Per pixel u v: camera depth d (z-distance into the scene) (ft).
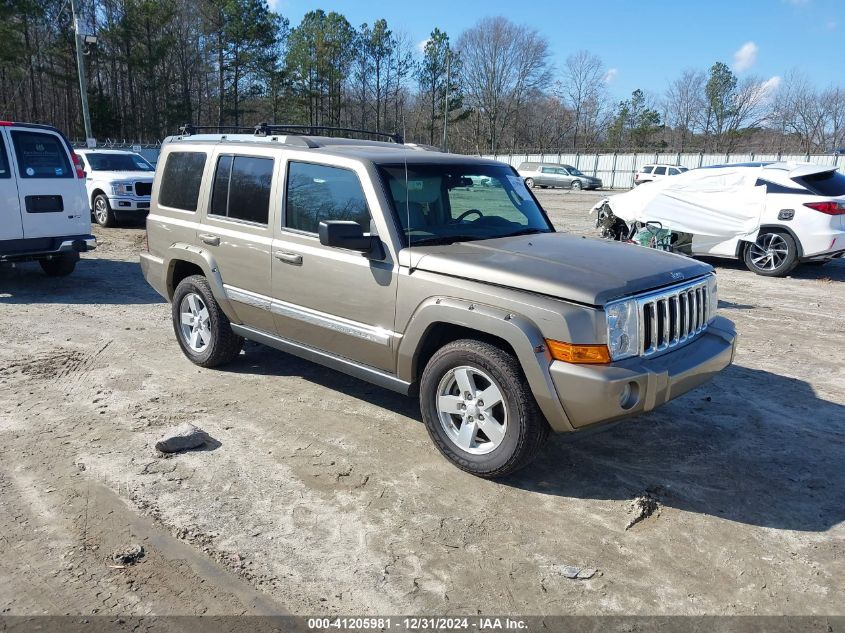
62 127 222.48
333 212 14.83
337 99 241.55
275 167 16.19
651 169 130.93
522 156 201.36
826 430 15.76
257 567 10.18
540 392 11.51
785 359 21.29
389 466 13.46
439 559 10.49
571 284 11.59
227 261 17.40
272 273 16.15
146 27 186.91
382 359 14.15
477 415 12.73
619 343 11.57
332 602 9.46
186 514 11.56
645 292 12.10
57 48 178.29
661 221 35.45
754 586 10.01
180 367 19.26
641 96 276.00
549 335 11.46
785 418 16.44
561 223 62.03
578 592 9.79
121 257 38.99
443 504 12.09
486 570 10.25
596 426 11.64
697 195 35.47
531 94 278.46
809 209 33.76
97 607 9.25
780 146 241.76
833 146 225.76
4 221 27.71
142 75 199.00
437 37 248.32
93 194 51.08
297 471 13.19
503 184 16.78
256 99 227.81
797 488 13.00
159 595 9.52
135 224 53.93
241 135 17.99
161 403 16.51
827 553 10.88
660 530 11.46
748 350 22.21
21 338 21.95
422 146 18.49
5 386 17.51
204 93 233.96
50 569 10.04
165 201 19.71
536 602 9.56
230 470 13.16
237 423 15.40
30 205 28.48
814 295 31.24
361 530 11.22
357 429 15.20
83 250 30.66
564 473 13.37
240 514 11.62
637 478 13.24
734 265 39.37
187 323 19.40
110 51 190.60
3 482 12.53
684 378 12.29
